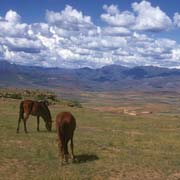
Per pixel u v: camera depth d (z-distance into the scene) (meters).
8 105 54.72
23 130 31.53
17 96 66.31
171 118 52.88
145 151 24.77
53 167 19.16
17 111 47.81
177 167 20.34
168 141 29.81
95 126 38.12
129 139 29.47
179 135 34.06
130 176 18.36
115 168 19.47
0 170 18.50
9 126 33.22
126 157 22.23
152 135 33.25
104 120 43.91
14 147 23.50
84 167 19.30
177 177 18.59
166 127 41.19
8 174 17.86
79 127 36.59
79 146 24.75
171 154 24.11
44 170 18.62
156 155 23.38
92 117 46.66
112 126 38.81
